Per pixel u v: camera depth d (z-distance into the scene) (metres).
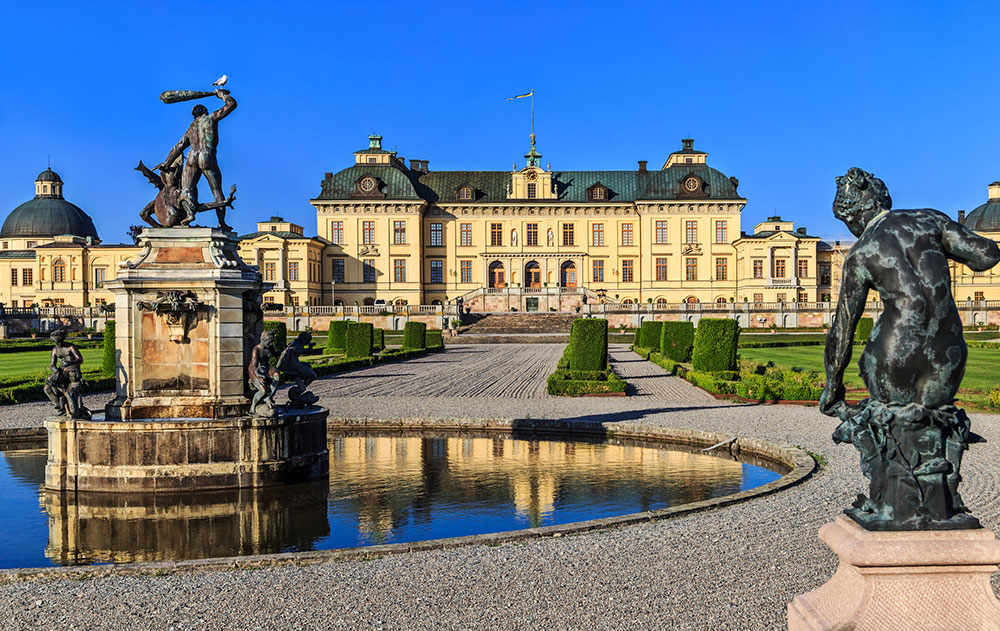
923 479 5.02
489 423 22.30
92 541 11.55
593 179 107.19
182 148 15.18
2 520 12.60
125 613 7.68
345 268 101.94
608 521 11.07
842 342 5.50
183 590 8.32
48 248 103.06
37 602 8.04
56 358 14.52
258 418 14.36
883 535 4.98
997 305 88.00
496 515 12.70
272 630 7.19
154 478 13.93
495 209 104.44
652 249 102.50
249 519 12.57
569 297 100.25
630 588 8.20
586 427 21.31
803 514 11.45
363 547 9.80
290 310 89.38
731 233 102.19
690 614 7.43
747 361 42.41
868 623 4.96
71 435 14.16
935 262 5.04
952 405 5.16
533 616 7.44
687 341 44.59
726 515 11.51
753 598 7.84
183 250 14.83
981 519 11.04
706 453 18.69
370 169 103.69
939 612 4.93
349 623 7.32
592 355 32.75
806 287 100.75
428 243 104.88
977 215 111.06
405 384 34.53
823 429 20.06
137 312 14.61
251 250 95.62
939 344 5.00
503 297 100.44
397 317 90.44
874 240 5.20
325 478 15.61
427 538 11.45
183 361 14.75
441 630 7.14
